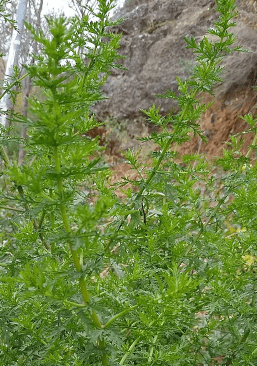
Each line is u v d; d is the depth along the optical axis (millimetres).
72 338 1826
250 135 7141
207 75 2029
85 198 2174
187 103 2094
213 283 2014
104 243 2135
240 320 2092
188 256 2230
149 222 2490
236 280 2205
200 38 8719
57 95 1117
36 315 1771
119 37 1990
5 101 5094
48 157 1992
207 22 8938
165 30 9438
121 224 2041
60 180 1195
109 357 1453
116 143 9414
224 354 2447
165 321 1477
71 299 1436
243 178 2383
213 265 2195
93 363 1729
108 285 1860
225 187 2555
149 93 9148
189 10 9406
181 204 2674
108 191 2205
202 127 7883
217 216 2389
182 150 7945
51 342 1507
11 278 1175
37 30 1099
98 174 2324
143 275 1855
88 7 1997
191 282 1326
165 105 8922
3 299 1845
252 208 2127
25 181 1144
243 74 7602
